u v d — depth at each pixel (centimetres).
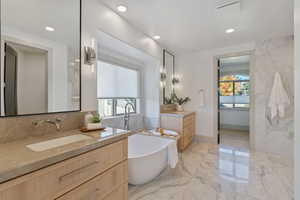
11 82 113
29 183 72
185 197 168
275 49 289
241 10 199
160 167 209
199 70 378
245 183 195
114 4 189
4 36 110
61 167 85
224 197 168
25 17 122
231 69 545
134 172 184
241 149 323
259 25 240
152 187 188
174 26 244
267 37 288
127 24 228
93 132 139
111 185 121
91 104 174
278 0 178
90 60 171
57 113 139
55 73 141
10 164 69
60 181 85
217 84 360
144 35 274
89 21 171
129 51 269
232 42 316
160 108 342
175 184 194
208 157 280
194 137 386
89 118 152
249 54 317
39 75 130
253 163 253
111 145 121
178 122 309
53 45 139
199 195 172
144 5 189
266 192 176
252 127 315
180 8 195
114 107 291
